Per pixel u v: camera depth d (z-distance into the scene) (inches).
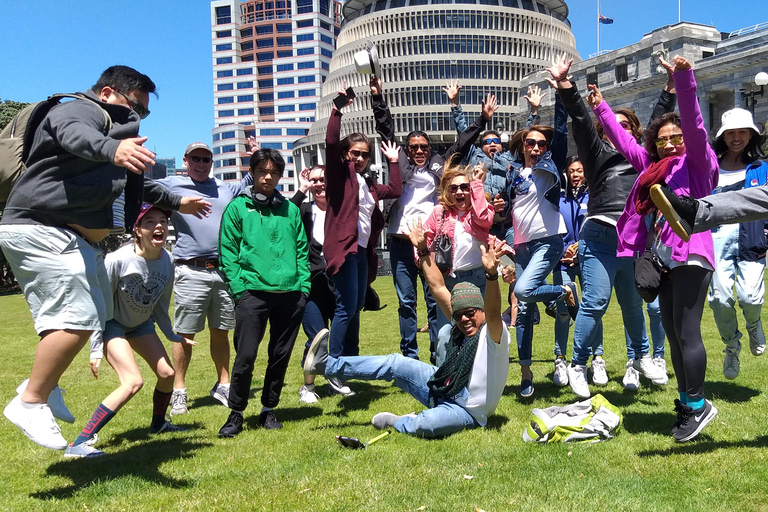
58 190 149.0
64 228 152.7
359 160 273.4
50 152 150.0
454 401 201.3
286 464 171.2
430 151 303.1
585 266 219.8
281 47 6235.2
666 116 185.6
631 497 136.0
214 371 347.9
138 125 156.9
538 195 235.8
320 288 273.4
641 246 189.9
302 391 258.8
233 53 6348.4
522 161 261.3
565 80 209.9
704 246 169.2
